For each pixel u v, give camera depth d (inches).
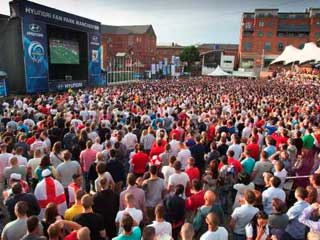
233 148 325.1
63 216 206.5
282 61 1120.2
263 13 3304.6
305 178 280.2
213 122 465.4
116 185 246.1
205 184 257.1
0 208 267.9
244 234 187.2
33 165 270.2
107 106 582.9
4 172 252.1
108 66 2257.6
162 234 160.4
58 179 251.6
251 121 446.0
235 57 3686.0
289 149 323.0
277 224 174.9
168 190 226.5
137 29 3710.6
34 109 567.5
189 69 3959.2
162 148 325.4
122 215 179.0
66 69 1448.1
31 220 150.5
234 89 1206.9
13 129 402.9
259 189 273.1
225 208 269.3
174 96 866.8
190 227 146.7
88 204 173.9
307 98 897.5
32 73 1096.8
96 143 331.0
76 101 706.2
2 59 1095.6
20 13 1023.0
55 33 1290.6
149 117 506.0
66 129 407.2
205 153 352.8
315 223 171.6
